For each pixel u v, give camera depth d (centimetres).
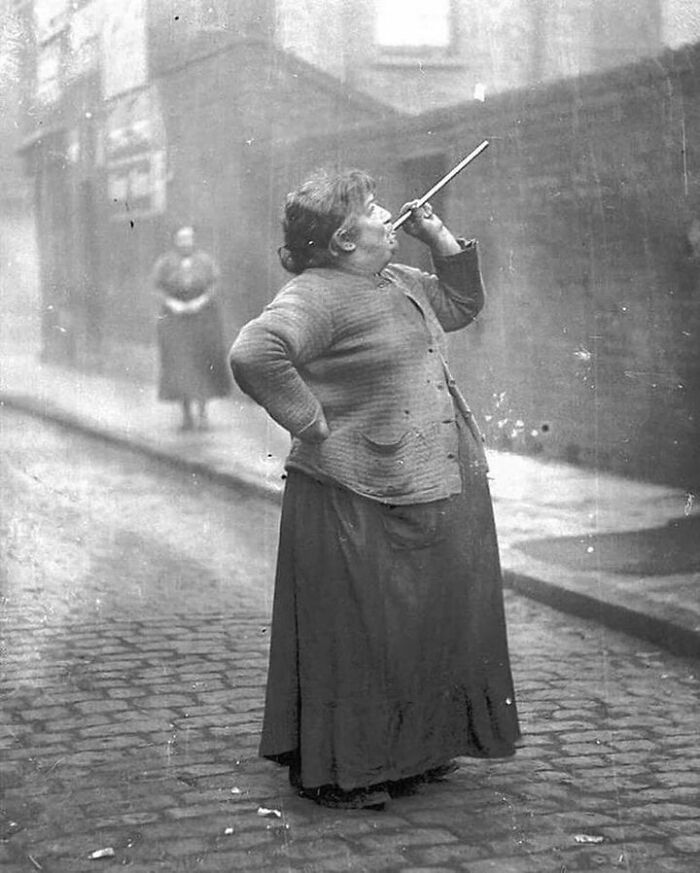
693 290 584
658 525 535
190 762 366
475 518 334
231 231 838
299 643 328
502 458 602
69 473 765
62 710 409
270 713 333
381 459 323
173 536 630
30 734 389
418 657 329
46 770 362
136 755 371
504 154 639
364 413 324
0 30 862
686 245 587
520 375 605
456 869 302
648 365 582
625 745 374
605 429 586
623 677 425
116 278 907
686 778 350
